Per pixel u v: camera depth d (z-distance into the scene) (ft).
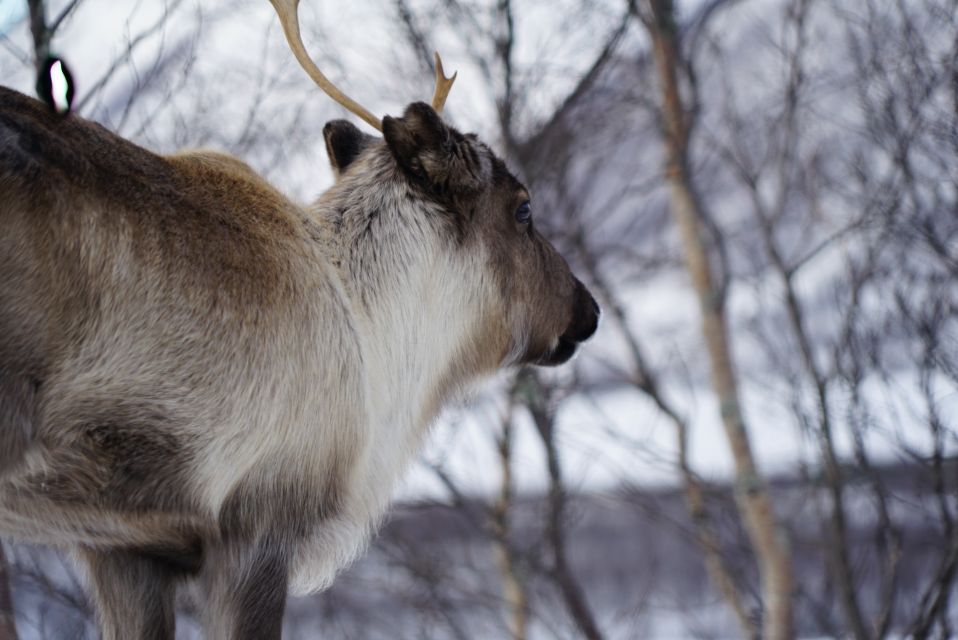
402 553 63.93
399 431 38.91
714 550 61.11
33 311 30.32
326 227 38.40
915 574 65.16
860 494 65.72
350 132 42.83
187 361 32.48
